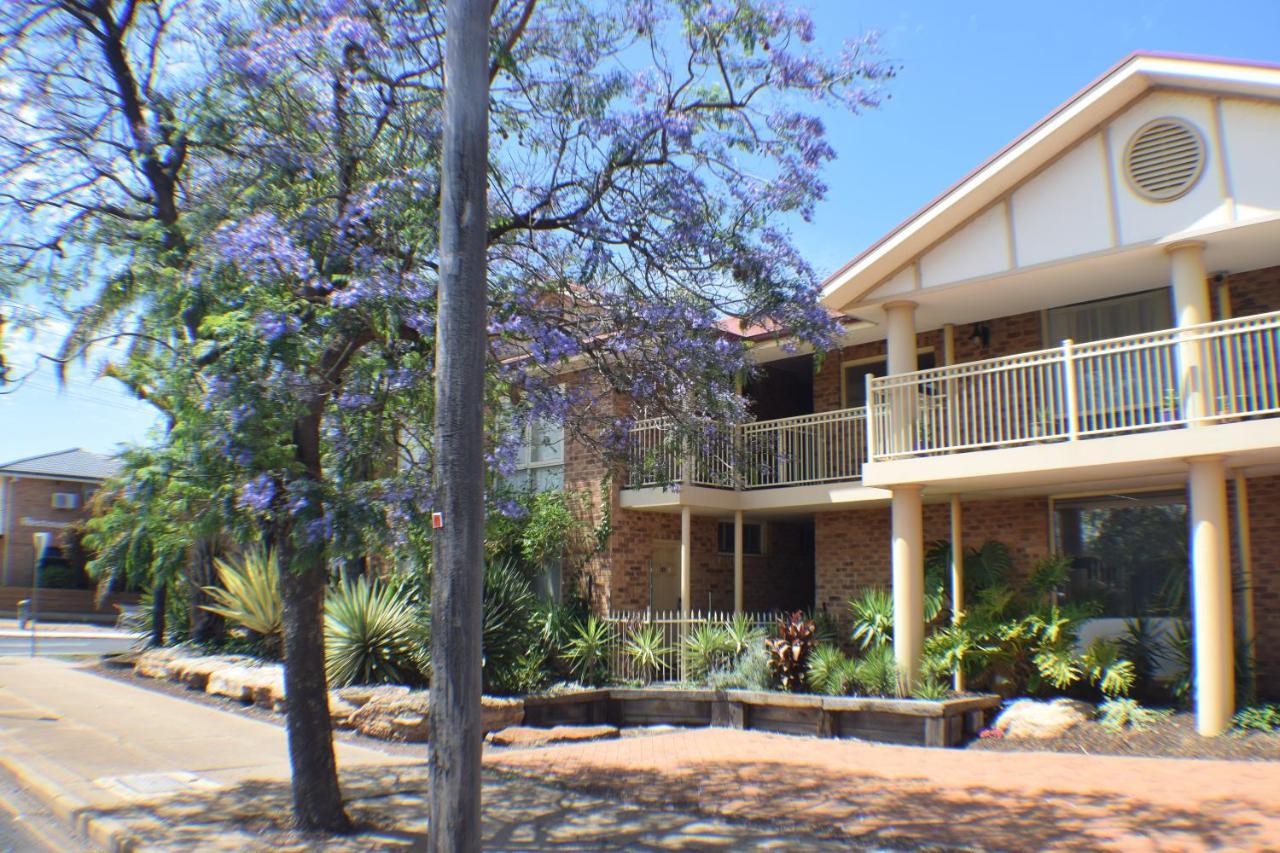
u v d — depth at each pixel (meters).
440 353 5.98
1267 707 10.93
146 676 17.27
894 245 13.69
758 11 9.42
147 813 8.21
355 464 8.26
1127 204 12.19
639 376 9.95
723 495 16.62
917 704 11.70
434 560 5.82
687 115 9.97
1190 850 6.82
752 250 9.84
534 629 14.98
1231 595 11.88
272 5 9.26
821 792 9.02
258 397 7.14
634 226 9.84
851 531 17.00
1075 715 11.69
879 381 13.97
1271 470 12.20
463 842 5.52
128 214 9.77
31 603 35.06
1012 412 14.77
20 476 37.66
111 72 9.62
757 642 14.53
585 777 9.80
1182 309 11.68
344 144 9.16
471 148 6.12
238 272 8.11
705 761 10.62
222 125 9.27
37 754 10.67
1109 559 14.02
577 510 17.38
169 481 7.46
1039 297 14.05
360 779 9.60
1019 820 7.80
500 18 9.57
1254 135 11.35
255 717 13.41
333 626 14.23
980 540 15.25
